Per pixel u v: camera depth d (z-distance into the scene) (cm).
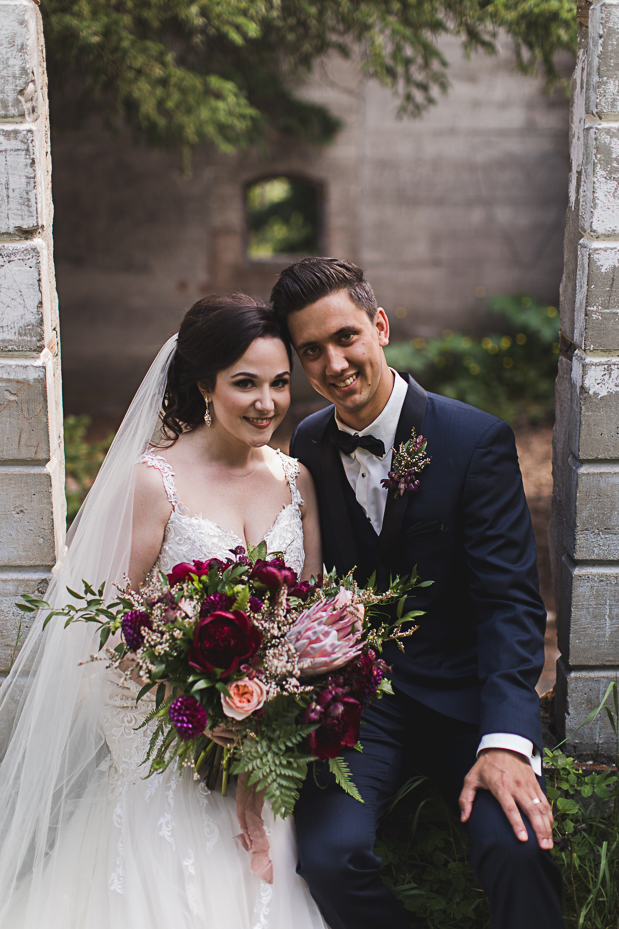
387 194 879
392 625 194
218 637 161
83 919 189
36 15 205
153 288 875
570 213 233
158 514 204
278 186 1227
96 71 481
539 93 859
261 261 881
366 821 192
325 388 204
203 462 212
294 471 223
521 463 691
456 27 425
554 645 367
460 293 904
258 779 167
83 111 655
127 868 186
